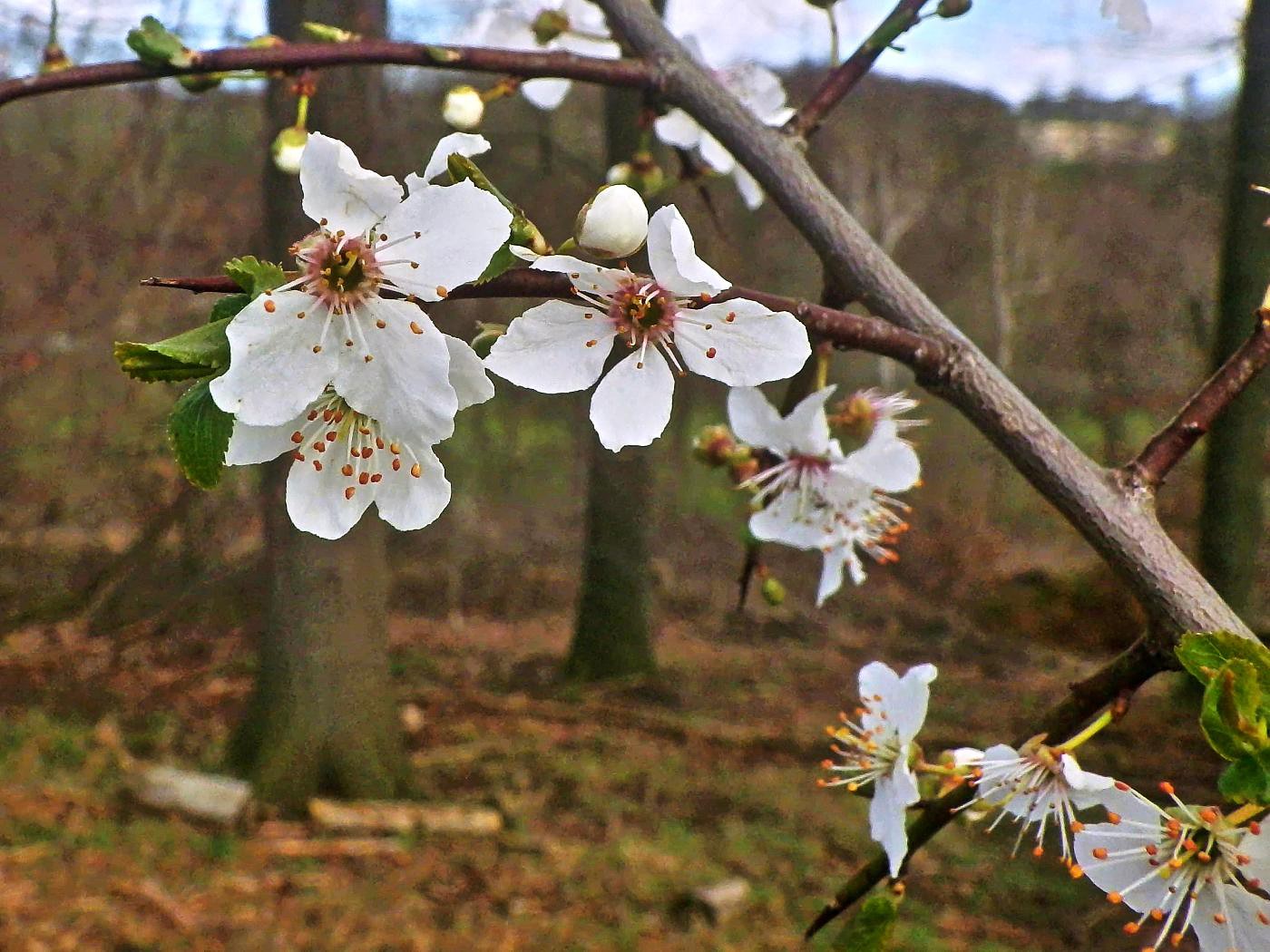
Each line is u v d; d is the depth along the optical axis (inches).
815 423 67.2
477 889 243.1
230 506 365.7
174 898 226.7
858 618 462.3
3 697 320.2
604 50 74.5
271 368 35.4
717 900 232.8
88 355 366.9
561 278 40.1
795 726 351.3
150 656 354.6
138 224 366.0
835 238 48.6
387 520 38.9
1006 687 371.9
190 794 263.7
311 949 212.5
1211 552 281.9
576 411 430.3
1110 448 473.1
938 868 252.8
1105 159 463.5
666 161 249.9
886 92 477.1
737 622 460.8
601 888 245.0
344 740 279.6
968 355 42.4
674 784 303.0
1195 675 34.4
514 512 493.4
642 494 399.5
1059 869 248.5
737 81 72.7
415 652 413.4
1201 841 39.1
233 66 53.7
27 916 213.3
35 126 364.2
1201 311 420.5
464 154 37.5
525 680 391.2
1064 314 503.2
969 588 460.8
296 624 278.5
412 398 36.3
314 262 36.2
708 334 41.5
